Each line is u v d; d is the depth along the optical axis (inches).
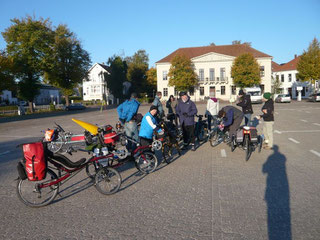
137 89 2876.5
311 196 173.0
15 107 1795.0
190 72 2080.5
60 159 179.8
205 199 174.4
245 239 125.0
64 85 1753.2
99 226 143.3
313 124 547.2
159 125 269.1
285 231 131.2
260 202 166.2
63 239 131.4
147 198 180.9
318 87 2030.0
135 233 134.1
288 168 238.5
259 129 486.0
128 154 224.7
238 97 372.5
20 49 1471.5
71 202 180.1
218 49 2359.7
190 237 128.0
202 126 397.7
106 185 196.2
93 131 206.7
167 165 266.5
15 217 159.3
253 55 2039.9
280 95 1596.9
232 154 304.0
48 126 703.7
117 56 2449.6
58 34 1588.3
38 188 171.0
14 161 307.7
